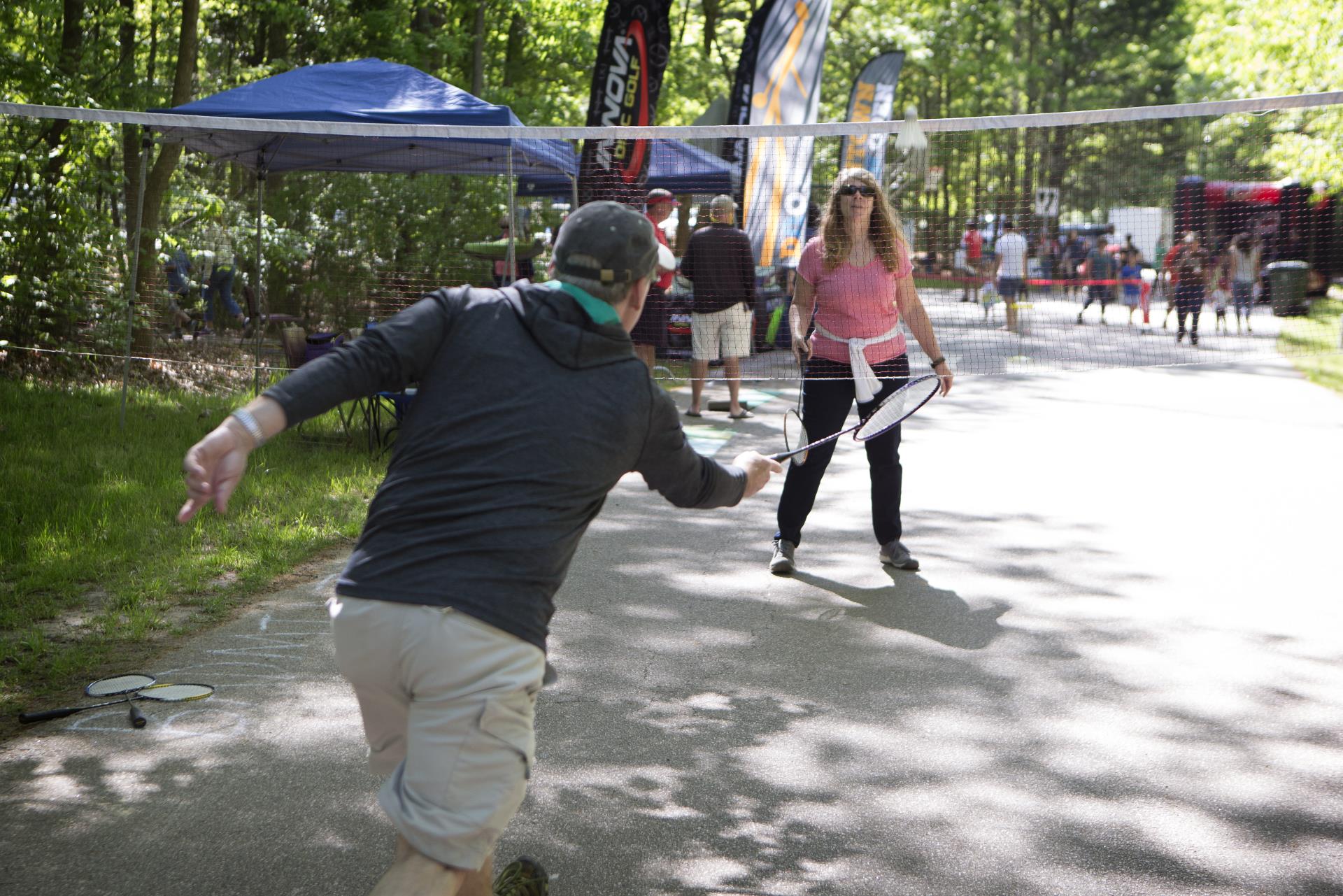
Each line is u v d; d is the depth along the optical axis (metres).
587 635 5.30
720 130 6.25
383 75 9.41
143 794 3.66
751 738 4.18
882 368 6.03
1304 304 6.81
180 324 10.55
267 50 20.27
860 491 8.32
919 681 4.75
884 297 5.96
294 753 3.97
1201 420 11.41
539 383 2.25
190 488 2.03
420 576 2.13
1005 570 6.35
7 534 6.22
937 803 3.69
